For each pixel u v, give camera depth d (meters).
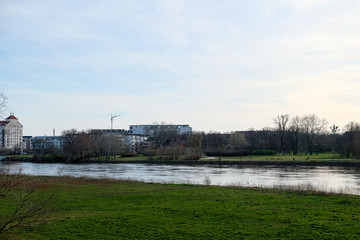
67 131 173.12
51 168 94.25
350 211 23.20
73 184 42.03
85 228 19.95
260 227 19.70
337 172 71.62
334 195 30.02
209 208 24.92
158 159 122.69
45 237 18.34
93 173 75.12
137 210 24.72
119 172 78.12
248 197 29.53
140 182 45.06
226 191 33.44
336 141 149.00
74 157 130.25
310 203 26.38
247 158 121.56
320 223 20.09
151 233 18.89
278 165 95.88
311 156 125.75
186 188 36.78
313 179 57.25
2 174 20.66
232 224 20.48
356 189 42.12
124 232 19.12
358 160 94.19
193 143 155.75
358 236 17.56
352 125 128.88
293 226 19.72
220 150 145.38
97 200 29.14
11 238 18.08
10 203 26.92
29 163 123.50
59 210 24.95
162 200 28.72
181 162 112.81
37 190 35.19
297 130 146.25
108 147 141.12
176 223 20.91
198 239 17.78
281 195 30.45
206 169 85.50
